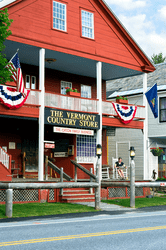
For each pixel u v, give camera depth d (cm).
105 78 2597
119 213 1367
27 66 2161
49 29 1869
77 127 2069
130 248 675
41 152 1786
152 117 2858
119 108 2173
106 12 2147
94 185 1498
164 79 2938
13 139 2100
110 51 2162
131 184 1636
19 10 1755
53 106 1883
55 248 668
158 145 2941
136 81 3203
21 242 723
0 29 1480
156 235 820
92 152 2331
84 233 843
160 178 2850
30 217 1232
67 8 1969
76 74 2442
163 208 1591
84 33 2047
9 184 1277
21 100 1692
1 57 1532
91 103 2061
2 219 1172
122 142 3130
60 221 1099
